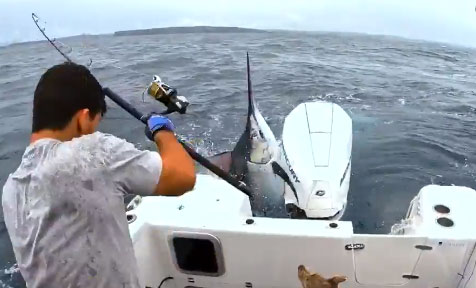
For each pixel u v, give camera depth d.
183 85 11.73
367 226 4.87
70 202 1.32
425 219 2.56
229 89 11.22
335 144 5.29
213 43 20.61
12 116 9.61
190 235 2.61
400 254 2.45
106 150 1.38
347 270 2.54
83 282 1.36
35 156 1.36
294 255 2.54
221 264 2.67
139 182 1.41
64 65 1.41
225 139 7.61
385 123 8.36
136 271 1.48
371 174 6.05
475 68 15.41
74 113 1.38
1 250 4.70
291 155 5.14
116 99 1.97
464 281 2.41
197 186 3.09
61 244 1.33
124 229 1.43
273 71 13.45
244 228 2.55
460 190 2.82
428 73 14.02
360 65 15.11
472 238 2.36
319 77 12.59
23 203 1.36
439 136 7.66
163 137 1.64
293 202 4.61
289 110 9.34
